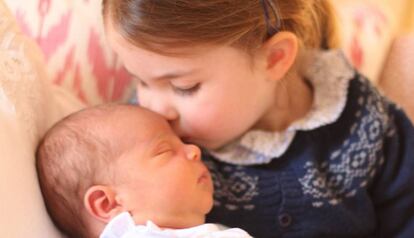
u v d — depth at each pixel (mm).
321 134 918
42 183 786
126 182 774
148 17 725
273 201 904
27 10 957
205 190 815
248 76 824
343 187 937
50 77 916
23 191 713
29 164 757
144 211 772
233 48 786
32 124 794
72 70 958
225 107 820
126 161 778
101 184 774
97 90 991
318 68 954
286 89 912
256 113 875
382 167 972
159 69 766
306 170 905
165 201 778
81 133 791
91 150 779
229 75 799
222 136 859
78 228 796
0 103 747
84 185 774
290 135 906
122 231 747
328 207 915
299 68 940
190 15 734
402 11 1467
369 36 1236
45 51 943
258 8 790
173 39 734
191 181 795
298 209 908
